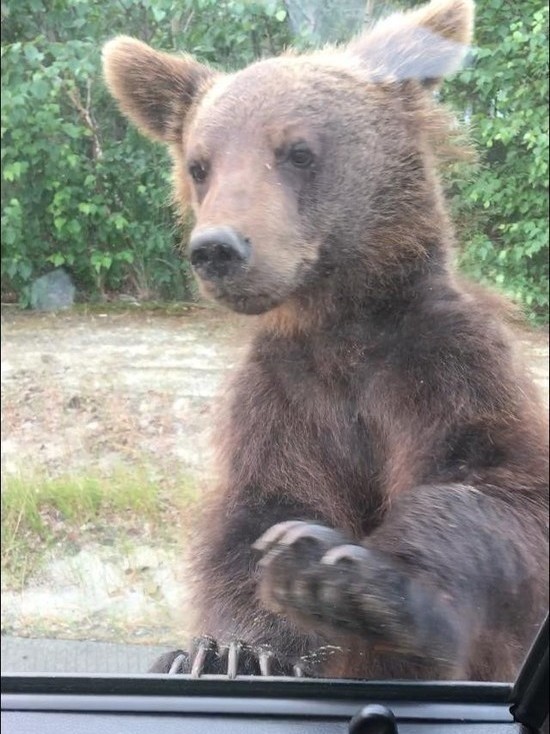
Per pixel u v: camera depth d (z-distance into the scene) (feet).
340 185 3.60
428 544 3.24
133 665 4.40
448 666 3.09
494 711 2.82
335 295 3.68
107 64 3.81
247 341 3.93
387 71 3.66
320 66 3.66
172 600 4.77
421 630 3.02
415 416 3.61
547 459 3.57
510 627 3.31
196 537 3.91
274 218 3.47
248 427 3.86
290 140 3.55
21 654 4.52
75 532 5.34
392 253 3.67
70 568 5.10
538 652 2.74
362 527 3.72
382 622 2.98
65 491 5.50
